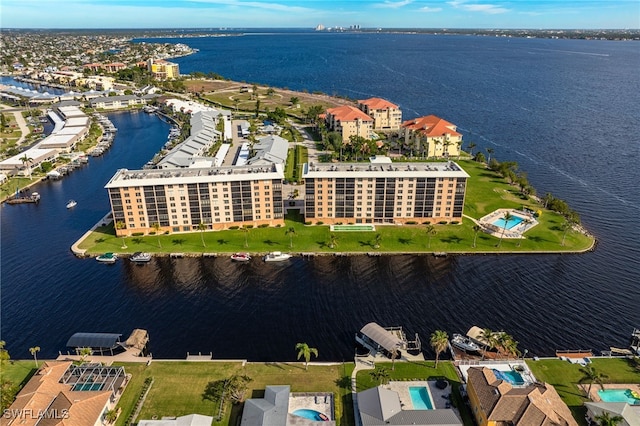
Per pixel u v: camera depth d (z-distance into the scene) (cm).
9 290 13500
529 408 8456
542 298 13062
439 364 10581
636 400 9388
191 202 16212
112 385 9525
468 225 17125
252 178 16125
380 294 13312
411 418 8725
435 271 14438
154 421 8656
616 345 11238
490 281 13900
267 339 11481
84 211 19088
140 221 16275
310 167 17362
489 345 10706
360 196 16712
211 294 13350
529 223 17250
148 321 12162
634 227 17562
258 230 16762
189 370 10356
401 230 16725
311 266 14738
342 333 11700
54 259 15250
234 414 9194
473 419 9125
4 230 17412
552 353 10944
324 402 9419
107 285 13800
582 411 9150
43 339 11469
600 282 13838
